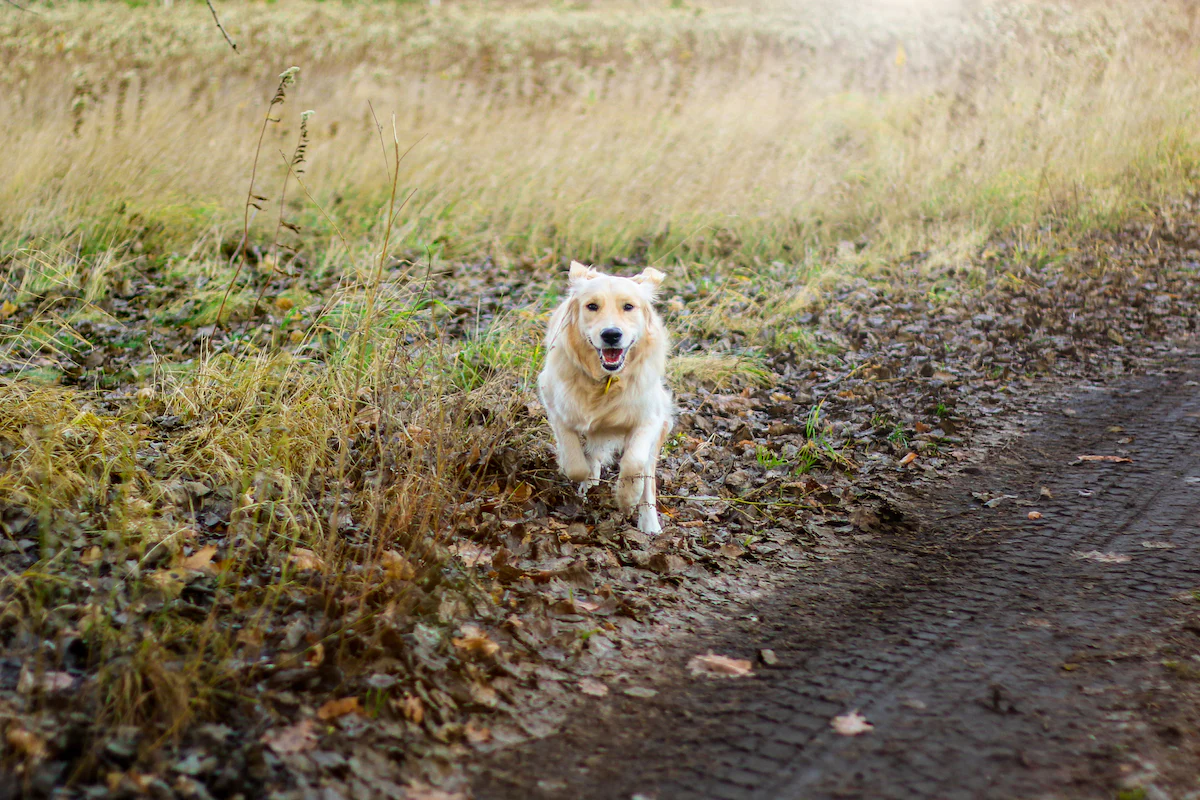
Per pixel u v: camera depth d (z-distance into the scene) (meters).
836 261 9.23
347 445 4.29
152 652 2.73
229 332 6.62
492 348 5.92
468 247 9.16
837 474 5.12
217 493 3.94
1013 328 7.58
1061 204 10.55
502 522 4.08
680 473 5.02
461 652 3.12
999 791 2.53
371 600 3.27
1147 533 4.31
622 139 11.45
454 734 2.78
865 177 11.59
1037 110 12.89
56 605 3.08
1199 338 7.46
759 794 2.55
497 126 11.89
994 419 6.00
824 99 14.99
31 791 2.29
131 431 4.34
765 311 7.77
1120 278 8.77
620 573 3.91
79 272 7.45
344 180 9.96
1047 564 4.05
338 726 2.71
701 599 3.79
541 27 25.84
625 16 28.94
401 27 24.66
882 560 4.17
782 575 4.04
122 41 18.11
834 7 27.20
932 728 2.85
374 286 4.80
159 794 2.32
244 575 3.39
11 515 3.55
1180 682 3.04
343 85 13.92
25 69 13.07
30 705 2.61
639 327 4.34
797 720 2.91
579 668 3.21
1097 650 3.29
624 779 2.62
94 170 8.73
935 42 19.42
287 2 28.84
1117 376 6.73
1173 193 10.95
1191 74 14.46
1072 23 18.47
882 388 6.38
